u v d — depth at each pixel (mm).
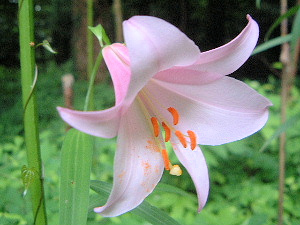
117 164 216
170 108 243
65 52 3381
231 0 2512
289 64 469
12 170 585
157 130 235
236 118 242
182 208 671
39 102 1589
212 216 587
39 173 251
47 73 2119
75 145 224
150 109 252
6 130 1301
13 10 2914
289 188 823
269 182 892
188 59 199
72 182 220
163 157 231
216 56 220
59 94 1776
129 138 229
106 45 231
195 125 250
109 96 1571
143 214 244
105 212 205
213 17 2611
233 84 235
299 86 1626
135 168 223
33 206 254
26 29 241
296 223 677
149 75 188
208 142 246
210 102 245
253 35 218
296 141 892
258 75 2584
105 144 652
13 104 1848
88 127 176
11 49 3080
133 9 2660
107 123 184
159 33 182
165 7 2650
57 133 1180
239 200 798
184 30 2652
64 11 3191
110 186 242
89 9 350
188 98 251
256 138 920
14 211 453
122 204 211
